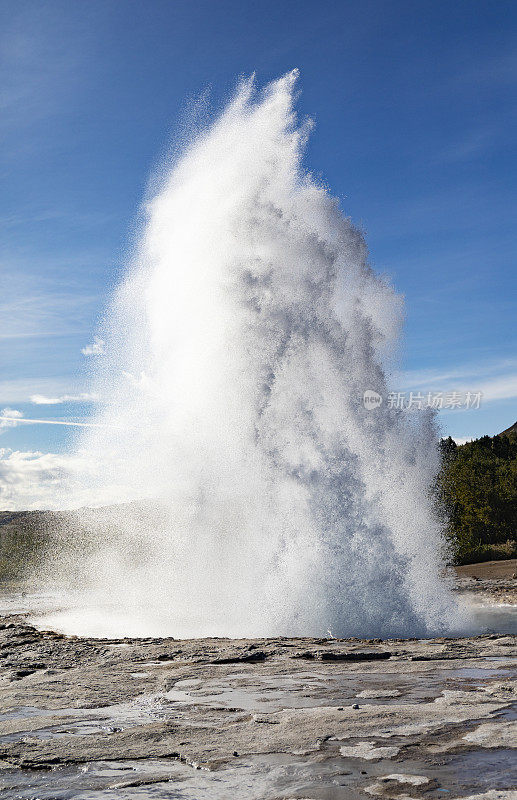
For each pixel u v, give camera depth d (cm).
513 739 639
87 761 626
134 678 1007
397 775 557
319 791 529
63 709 826
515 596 2233
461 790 518
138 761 622
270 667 1057
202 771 589
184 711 798
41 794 546
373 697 830
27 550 4172
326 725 710
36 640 1455
